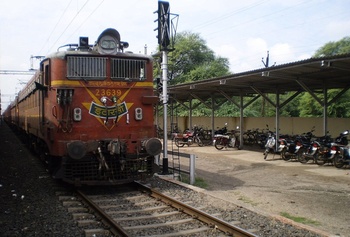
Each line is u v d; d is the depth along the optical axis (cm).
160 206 748
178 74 4550
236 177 1181
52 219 649
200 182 1063
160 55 1300
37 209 714
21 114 1956
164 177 1066
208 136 2628
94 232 581
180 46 4506
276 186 1038
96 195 848
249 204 823
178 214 695
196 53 4578
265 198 887
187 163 1486
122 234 560
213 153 1838
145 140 912
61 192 860
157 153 903
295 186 1037
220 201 785
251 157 1683
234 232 576
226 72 4244
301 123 2312
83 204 764
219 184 1065
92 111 884
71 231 588
